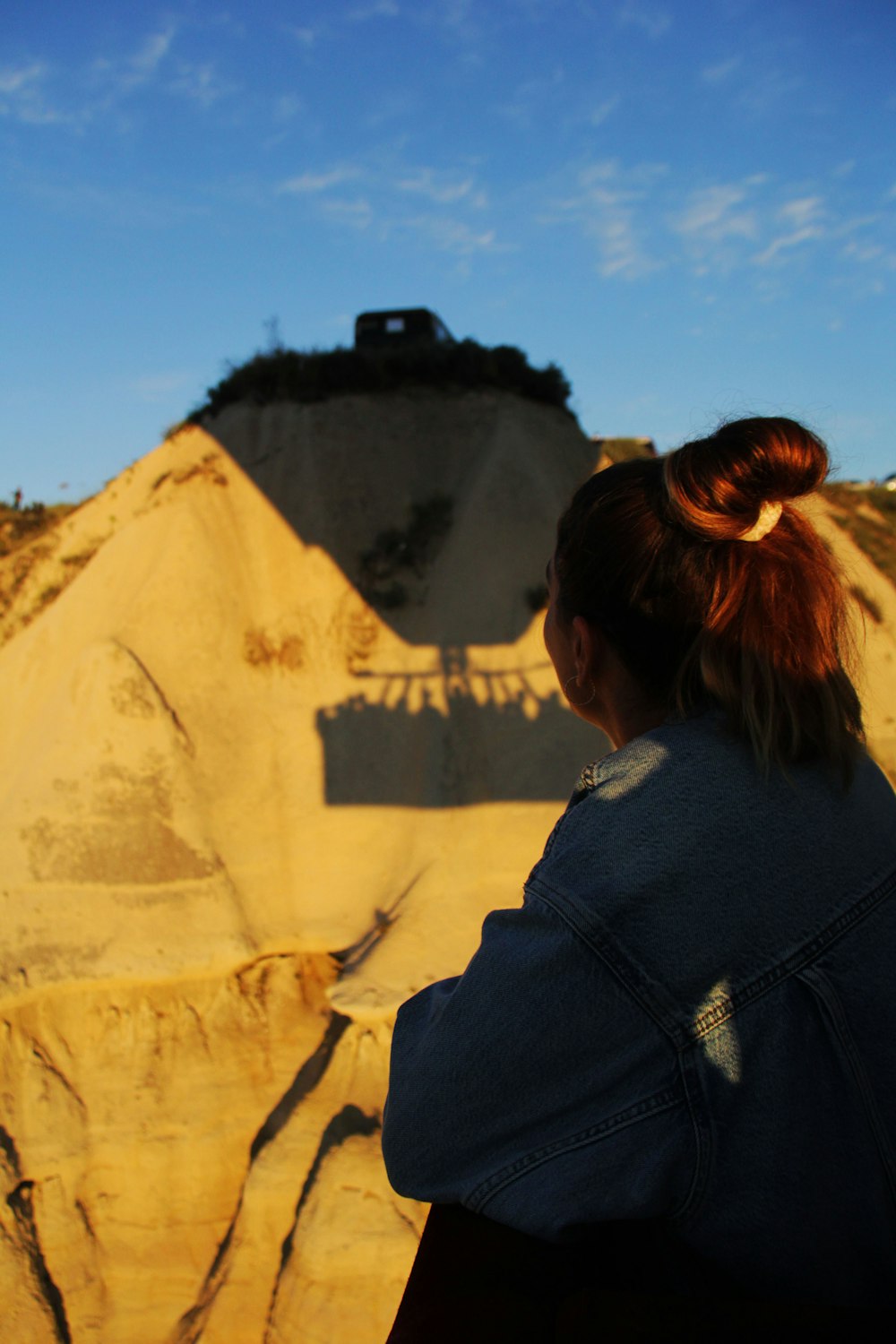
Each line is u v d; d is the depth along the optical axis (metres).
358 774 11.37
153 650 11.45
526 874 10.41
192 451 13.63
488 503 13.05
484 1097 0.90
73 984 9.27
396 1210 8.27
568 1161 0.87
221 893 10.09
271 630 12.23
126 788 10.27
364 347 16.03
